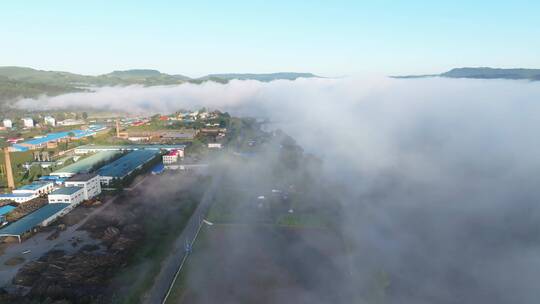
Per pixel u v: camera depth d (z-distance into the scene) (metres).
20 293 45.38
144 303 44.00
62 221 68.69
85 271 50.84
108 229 64.38
